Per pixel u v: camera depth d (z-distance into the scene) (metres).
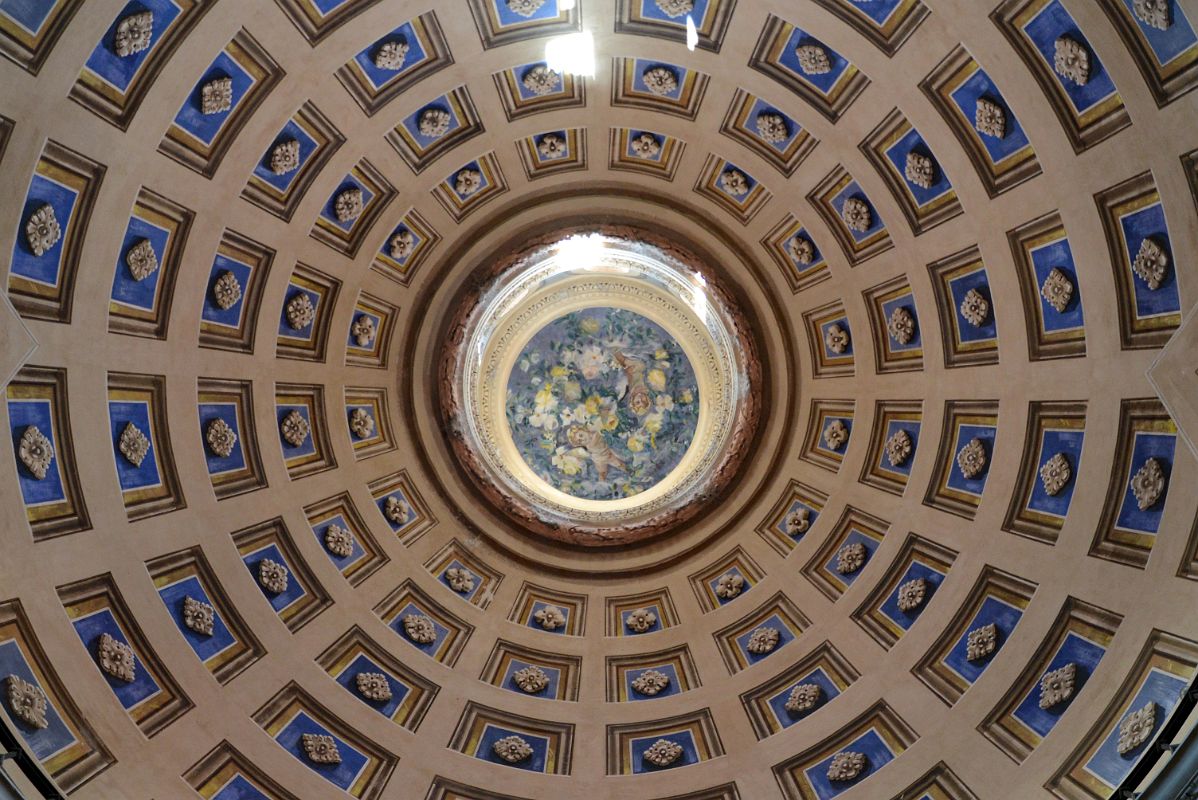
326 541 17.77
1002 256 15.09
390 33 14.55
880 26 14.05
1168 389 13.39
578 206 18.67
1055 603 15.09
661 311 20.53
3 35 12.09
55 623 14.16
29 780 12.64
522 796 17.28
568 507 20.05
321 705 16.94
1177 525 13.67
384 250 17.69
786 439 19.28
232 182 15.04
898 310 17.12
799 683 17.72
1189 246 12.76
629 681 18.61
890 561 17.48
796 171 16.88
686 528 19.81
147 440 15.39
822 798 16.45
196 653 15.77
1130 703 13.84
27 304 13.41
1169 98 12.31
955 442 16.75
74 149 13.21
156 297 15.02
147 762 14.83
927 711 16.17
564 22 15.05
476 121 16.55
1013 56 13.34
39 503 14.09
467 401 19.58
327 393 17.88
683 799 17.14
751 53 15.23
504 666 18.67
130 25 12.80
